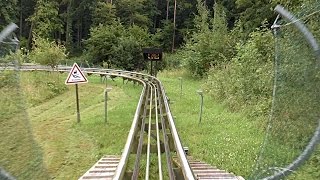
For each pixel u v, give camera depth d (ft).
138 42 168.55
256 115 45.50
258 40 57.00
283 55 17.16
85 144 38.93
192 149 34.32
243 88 53.67
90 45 171.53
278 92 17.60
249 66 56.39
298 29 15.46
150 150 32.58
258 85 50.24
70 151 36.63
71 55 214.28
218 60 101.91
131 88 88.84
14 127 14.97
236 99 54.70
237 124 44.42
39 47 98.84
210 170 26.86
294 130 16.49
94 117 52.06
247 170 27.66
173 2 247.50
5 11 186.39
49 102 70.49
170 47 218.18
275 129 17.83
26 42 204.44
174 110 54.49
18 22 221.05
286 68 17.03
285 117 17.15
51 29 213.25
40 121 52.19
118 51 163.12
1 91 14.73
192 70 110.83
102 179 24.39
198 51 109.19
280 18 18.86
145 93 62.85
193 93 74.64
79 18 231.71
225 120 46.98
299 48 16.03
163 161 30.30
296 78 16.42
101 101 69.56
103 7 215.10
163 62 156.35
